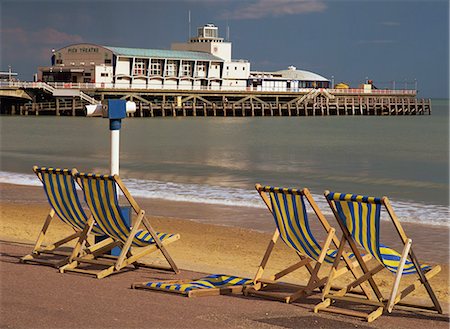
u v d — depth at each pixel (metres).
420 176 29.89
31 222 14.18
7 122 74.12
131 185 22.36
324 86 116.62
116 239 8.24
